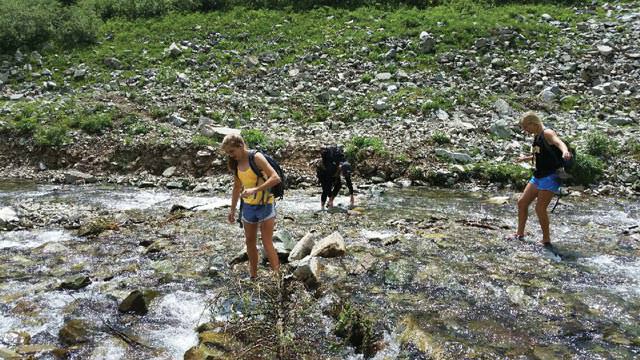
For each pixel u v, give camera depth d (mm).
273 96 20297
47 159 16734
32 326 6332
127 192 14133
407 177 14656
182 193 13992
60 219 11133
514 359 5457
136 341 6031
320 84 20828
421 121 17656
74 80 22156
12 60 23875
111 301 6984
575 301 6801
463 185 14195
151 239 9500
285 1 28375
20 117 18438
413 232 9766
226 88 20844
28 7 26688
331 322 6305
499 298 6914
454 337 5918
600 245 9047
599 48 21172
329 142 16109
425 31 23500
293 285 6848
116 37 25922
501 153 15375
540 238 9445
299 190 13992
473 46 22469
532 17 24969
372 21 25672
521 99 18922
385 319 6367
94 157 16438
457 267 7957
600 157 14711
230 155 6707
